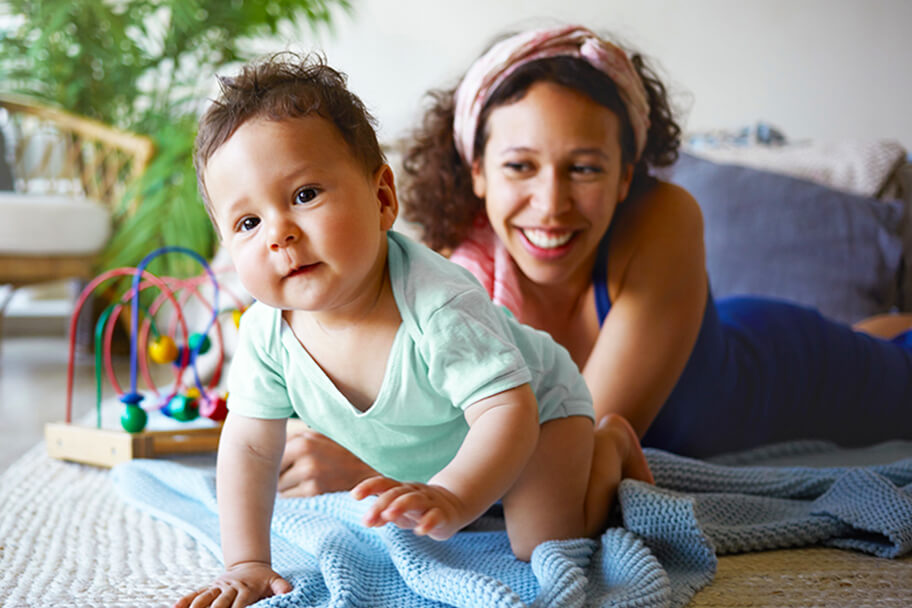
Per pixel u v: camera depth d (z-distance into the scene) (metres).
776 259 2.22
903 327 1.87
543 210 1.12
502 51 1.17
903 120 3.05
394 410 0.81
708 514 0.98
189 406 1.44
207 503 1.08
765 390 1.39
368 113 0.81
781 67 3.10
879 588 0.82
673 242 1.21
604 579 0.80
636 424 1.17
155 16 3.36
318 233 0.72
